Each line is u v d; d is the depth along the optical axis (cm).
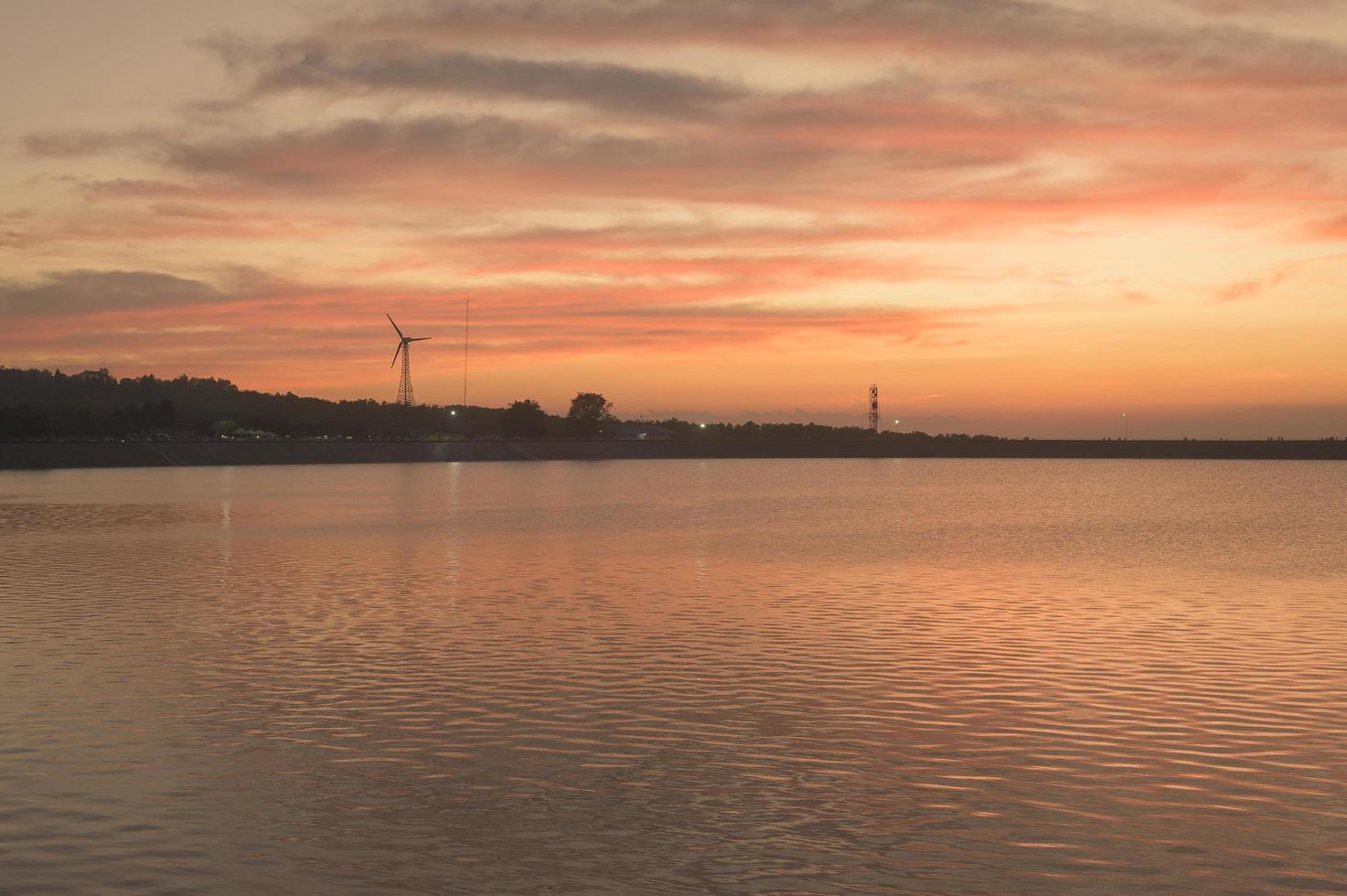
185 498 16375
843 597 5916
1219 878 2175
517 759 2912
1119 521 12606
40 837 2369
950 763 2873
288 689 3666
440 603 5666
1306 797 2612
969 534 10544
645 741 3072
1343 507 15762
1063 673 3922
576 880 2167
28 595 5912
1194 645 4484
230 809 2531
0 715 3325
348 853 2291
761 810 2538
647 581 6644
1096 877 2180
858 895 2103
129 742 3044
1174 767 2838
